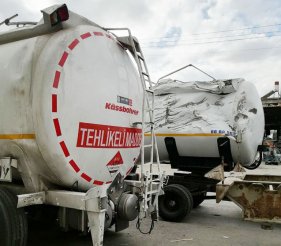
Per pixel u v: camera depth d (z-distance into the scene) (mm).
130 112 5133
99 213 3742
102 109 4492
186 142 8133
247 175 8047
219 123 7859
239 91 8031
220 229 6816
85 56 4285
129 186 4984
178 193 7223
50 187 4133
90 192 3783
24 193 4148
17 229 3855
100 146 4469
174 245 5633
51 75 3848
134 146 5289
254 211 6523
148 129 7230
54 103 3846
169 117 8375
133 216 4641
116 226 4676
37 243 5441
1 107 4051
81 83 4188
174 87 8617
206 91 8289
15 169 4094
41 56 3881
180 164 8594
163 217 7383
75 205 3836
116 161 4824
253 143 7996
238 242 5957
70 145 4008
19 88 3902
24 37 4250
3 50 4270
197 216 7938
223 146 7773
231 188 6707
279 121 29641
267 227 6598
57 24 4016
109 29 4918
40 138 3771
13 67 4023
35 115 3777
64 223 4219
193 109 8219
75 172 4090
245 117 7859
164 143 8391
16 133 3943
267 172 17828
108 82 4637
